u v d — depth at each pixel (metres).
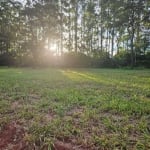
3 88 10.99
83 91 9.88
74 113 6.09
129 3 35.12
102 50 41.03
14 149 4.37
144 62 36.78
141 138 4.39
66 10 40.59
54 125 5.09
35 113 6.23
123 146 4.03
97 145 4.16
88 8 40.47
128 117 5.75
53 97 8.41
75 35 41.56
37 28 39.00
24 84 12.48
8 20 40.09
